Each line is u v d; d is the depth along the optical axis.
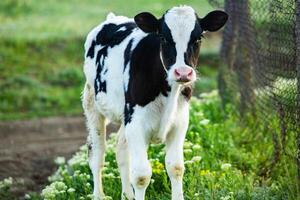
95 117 9.28
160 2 29.11
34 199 10.15
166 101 7.71
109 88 8.48
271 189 8.57
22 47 22.34
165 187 8.92
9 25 24.75
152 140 8.07
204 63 21.19
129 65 7.94
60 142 14.91
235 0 12.13
